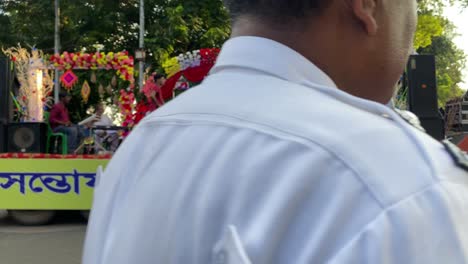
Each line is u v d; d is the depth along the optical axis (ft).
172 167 2.57
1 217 25.13
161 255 2.47
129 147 3.05
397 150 2.26
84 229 21.85
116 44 68.59
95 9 66.54
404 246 2.04
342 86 2.86
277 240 2.16
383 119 2.45
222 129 2.50
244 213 2.25
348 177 2.16
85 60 32.09
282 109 2.42
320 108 2.39
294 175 2.21
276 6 2.70
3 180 22.97
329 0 2.73
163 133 2.78
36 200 22.86
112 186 3.01
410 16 3.05
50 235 20.72
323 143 2.25
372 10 2.82
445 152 2.35
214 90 2.72
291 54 2.64
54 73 42.50
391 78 2.98
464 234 2.12
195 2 62.23
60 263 16.56
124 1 66.85
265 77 2.62
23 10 70.85
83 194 23.03
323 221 2.14
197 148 2.52
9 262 16.60
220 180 2.36
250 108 2.50
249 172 2.30
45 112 33.68
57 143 30.42
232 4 2.88
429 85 25.17
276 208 2.18
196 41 63.26
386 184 2.14
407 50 3.05
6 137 25.72
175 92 30.86
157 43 60.18
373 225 2.07
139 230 2.59
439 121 25.05
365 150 2.23
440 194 2.14
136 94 34.65
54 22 70.23
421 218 2.09
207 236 2.33
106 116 33.22
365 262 2.02
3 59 26.11
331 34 2.76
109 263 2.77
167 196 2.52
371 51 2.86
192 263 2.35
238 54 2.74
